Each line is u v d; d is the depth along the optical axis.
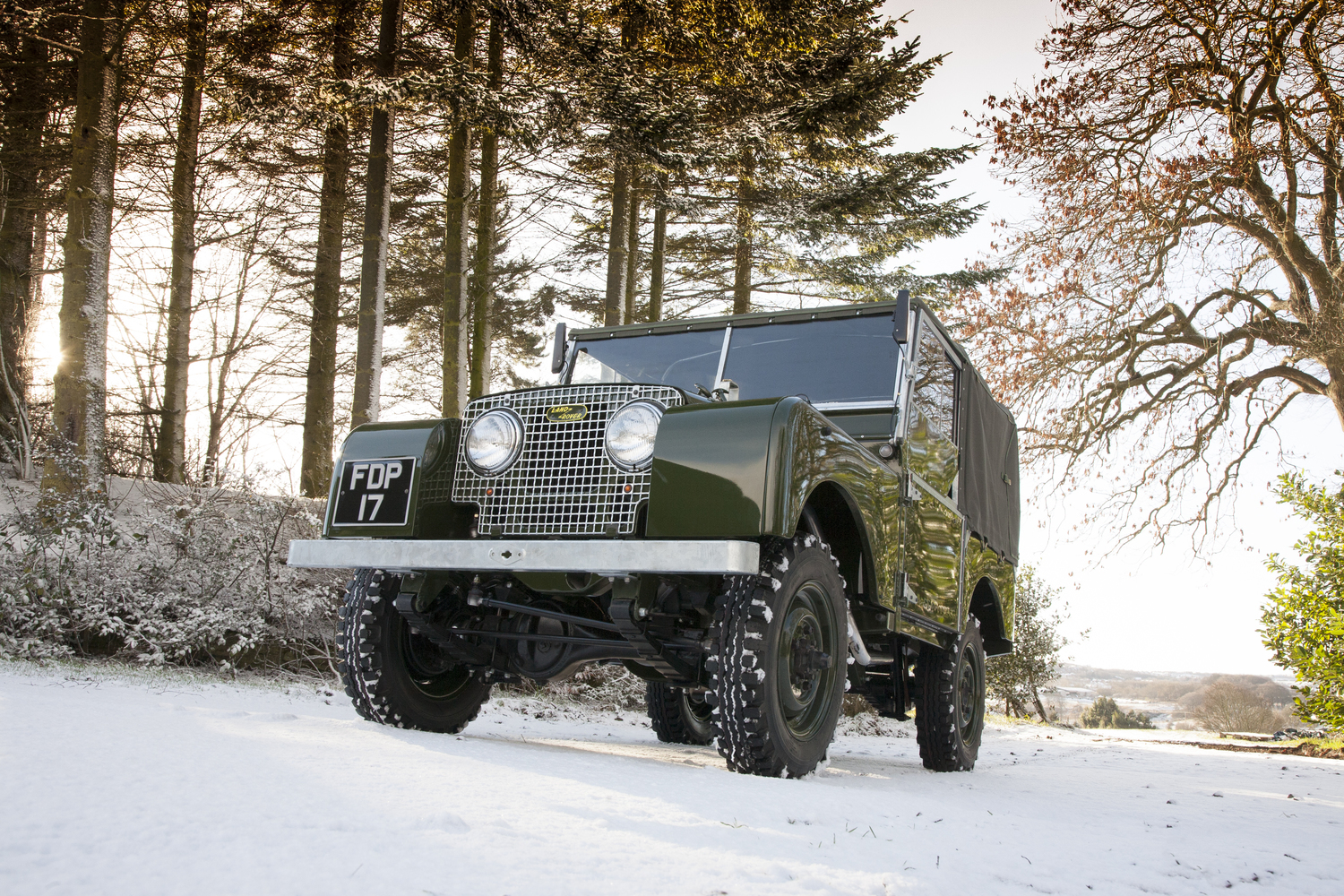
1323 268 15.18
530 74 11.12
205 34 13.00
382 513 3.68
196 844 1.52
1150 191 14.50
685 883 1.57
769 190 15.97
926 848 2.15
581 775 2.65
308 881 1.38
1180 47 14.27
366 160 15.45
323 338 14.96
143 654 6.64
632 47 12.77
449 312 12.64
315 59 13.88
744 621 3.17
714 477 3.09
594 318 20.27
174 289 13.36
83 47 10.64
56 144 13.77
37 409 13.41
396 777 2.28
